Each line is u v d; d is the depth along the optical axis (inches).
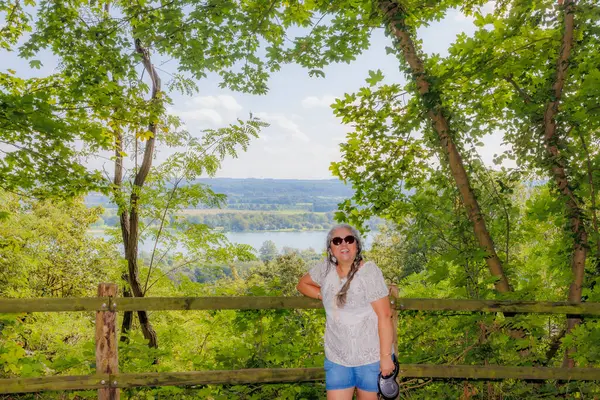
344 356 119.1
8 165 293.3
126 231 458.9
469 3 333.4
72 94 323.3
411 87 282.0
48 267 784.3
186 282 446.6
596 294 224.8
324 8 313.7
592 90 218.2
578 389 161.3
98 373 135.6
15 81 338.0
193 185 454.0
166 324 449.1
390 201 285.1
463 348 170.7
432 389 165.9
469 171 256.7
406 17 262.1
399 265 1149.7
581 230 230.1
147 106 391.9
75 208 840.9
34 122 260.1
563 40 240.2
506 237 263.6
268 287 168.4
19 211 572.4
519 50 277.0
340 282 119.6
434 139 266.8
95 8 383.6
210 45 332.2
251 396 159.2
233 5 301.7
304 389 160.1
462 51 270.4
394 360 120.3
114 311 135.9
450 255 235.3
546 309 146.9
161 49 321.7
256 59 338.3
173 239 456.4
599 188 235.0
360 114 294.8
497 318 173.0
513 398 162.1
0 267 478.0
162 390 157.6
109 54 326.0
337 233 118.3
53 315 440.8
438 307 145.6
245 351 163.0
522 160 246.7
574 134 241.3
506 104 295.9
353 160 306.3
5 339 160.7
